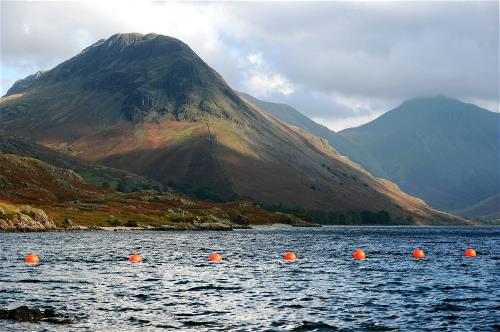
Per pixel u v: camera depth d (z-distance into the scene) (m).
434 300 45.91
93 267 67.75
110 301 44.19
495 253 102.31
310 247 116.19
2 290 48.62
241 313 40.31
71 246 103.06
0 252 86.75
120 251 93.81
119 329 34.97
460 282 57.09
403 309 42.03
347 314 40.19
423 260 84.25
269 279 58.78
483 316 39.59
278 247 114.62
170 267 69.69
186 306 42.66
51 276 58.44
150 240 130.88
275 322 37.53
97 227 180.88
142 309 41.25
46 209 198.50
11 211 164.88
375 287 53.16
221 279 58.41
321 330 35.47
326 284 55.09
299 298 46.62
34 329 34.12
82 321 36.75
